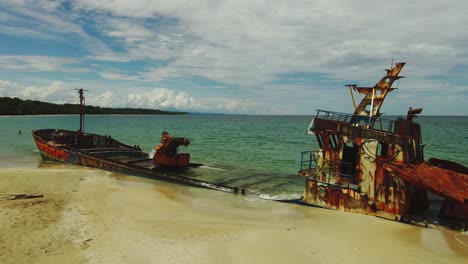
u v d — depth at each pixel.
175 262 8.16
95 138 29.80
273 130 78.50
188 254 8.66
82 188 16.08
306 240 10.07
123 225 10.87
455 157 32.12
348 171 14.45
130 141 45.91
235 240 9.80
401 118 13.37
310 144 43.88
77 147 27.38
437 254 9.38
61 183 16.98
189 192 16.64
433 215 12.80
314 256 8.93
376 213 12.40
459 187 11.03
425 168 11.72
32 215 11.30
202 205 14.30
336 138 14.62
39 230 9.93
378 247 9.75
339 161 13.36
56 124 93.25
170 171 22.00
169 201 14.65
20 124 85.62
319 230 11.06
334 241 10.09
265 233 10.50
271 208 13.97
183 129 80.62
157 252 8.73
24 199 13.40
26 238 9.25
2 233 9.48
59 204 12.98
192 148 38.12
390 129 13.29
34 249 8.55
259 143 44.97
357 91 13.93
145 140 47.72
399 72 12.73
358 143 12.86
